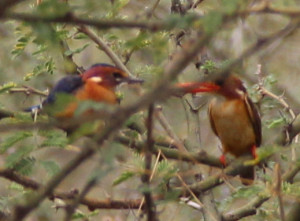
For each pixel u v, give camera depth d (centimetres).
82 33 928
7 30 1227
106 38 923
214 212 841
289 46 1452
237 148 1064
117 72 824
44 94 945
